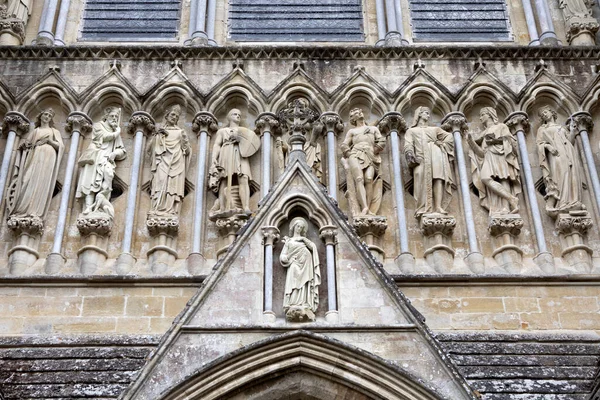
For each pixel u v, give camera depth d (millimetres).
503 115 18688
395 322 13648
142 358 15055
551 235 17109
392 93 18656
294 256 14398
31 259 16578
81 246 16719
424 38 20797
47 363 14938
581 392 14414
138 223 17109
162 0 21422
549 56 19312
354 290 14031
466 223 17062
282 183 15297
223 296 13938
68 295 16031
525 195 17500
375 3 21234
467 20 21219
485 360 15016
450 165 17750
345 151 17688
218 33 20750
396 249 16891
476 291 16203
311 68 19062
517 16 21172
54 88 18516
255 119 18469
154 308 15945
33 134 17797
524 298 16172
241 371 13391
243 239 14531
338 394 13562
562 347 15430
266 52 19234
